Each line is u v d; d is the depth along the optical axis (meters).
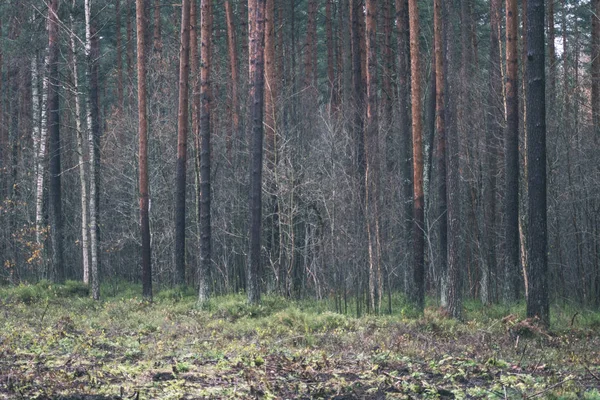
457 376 9.95
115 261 35.28
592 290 23.62
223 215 28.88
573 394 8.61
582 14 35.50
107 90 45.59
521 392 8.76
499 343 13.76
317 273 23.80
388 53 26.94
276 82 28.73
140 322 18.31
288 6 37.47
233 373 10.30
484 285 23.69
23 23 30.50
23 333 14.29
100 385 9.02
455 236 18.11
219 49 37.38
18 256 30.64
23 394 8.34
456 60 27.22
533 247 16.11
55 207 27.81
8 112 37.88
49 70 27.48
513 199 21.00
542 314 15.95
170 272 31.72
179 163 25.66
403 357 11.79
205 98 22.52
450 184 18.33
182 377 9.84
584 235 25.22
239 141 28.66
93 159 23.58
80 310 21.19
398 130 28.20
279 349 13.11
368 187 20.78
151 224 31.39
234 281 27.36
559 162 26.23
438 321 16.19
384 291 23.34
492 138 25.81
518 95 22.77
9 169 32.75
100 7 30.91
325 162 25.45
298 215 26.14
